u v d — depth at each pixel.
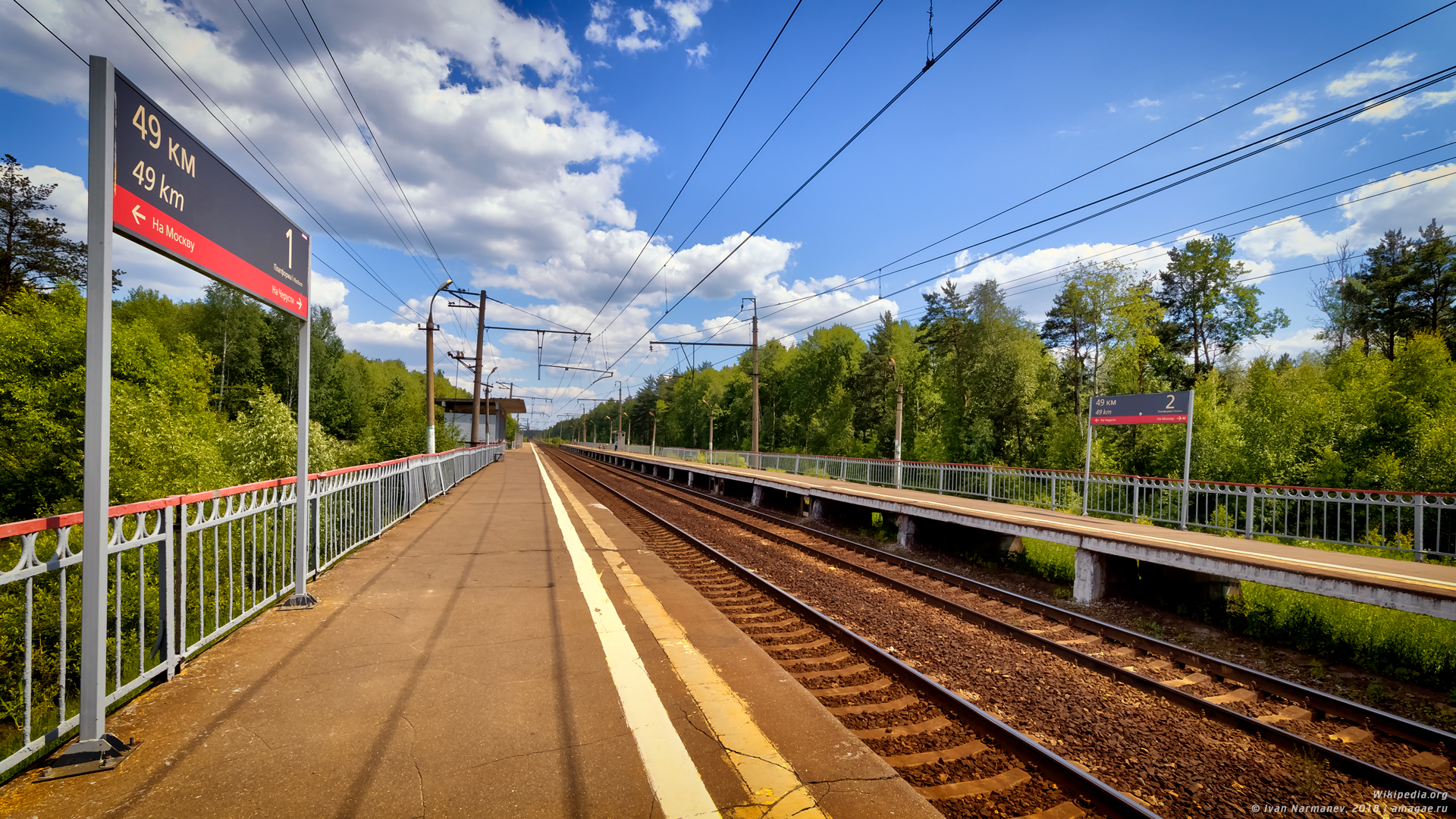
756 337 31.08
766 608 7.20
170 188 3.24
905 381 45.41
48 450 15.03
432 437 21.06
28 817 2.33
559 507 13.94
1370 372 20.61
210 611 5.88
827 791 2.65
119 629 3.18
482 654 4.24
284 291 4.77
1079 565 8.66
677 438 96.06
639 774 2.73
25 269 30.03
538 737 3.06
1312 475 19.69
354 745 2.93
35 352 16.55
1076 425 31.17
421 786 2.59
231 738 2.97
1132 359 30.42
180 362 22.61
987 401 36.28
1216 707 4.66
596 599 5.77
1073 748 4.01
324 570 6.70
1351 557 7.71
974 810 3.19
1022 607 7.99
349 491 7.77
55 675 6.13
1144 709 4.75
